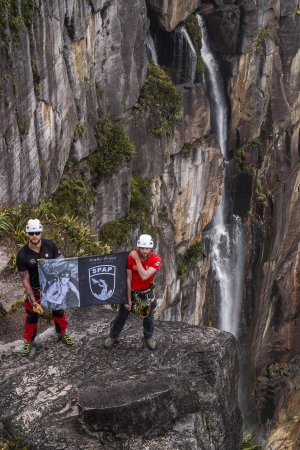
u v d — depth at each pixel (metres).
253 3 33.84
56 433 9.34
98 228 23.23
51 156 19.20
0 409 9.78
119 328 10.78
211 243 36.38
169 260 28.97
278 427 42.91
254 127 37.16
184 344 11.09
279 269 43.81
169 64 31.30
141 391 9.60
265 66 36.47
